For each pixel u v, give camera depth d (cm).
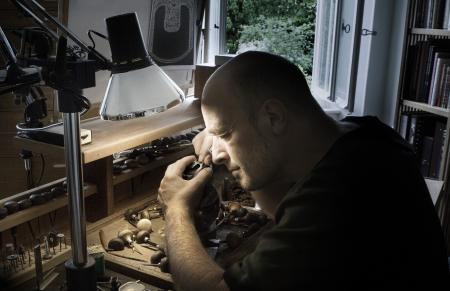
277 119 80
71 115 102
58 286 126
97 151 144
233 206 164
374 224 71
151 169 181
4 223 137
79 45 96
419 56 234
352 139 78
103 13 213
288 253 69
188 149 196
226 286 75
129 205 175
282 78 80
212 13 292
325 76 300
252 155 85
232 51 323
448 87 218
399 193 75
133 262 135
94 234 153
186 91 254
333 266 68
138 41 97
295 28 329
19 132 151
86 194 158
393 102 272
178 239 92
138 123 177
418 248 76
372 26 268
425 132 235
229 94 83
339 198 71
